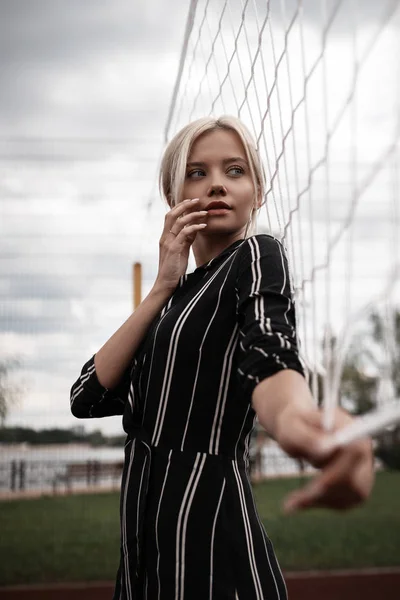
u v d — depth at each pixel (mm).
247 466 1246
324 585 7582
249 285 1082
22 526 8789
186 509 1146
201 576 1127
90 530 8727
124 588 1240
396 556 8328
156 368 1213
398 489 11258
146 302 1350
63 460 9336
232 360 1164
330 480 644
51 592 7133
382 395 919
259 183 1407
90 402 1407
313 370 1074
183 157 1356
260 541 1178
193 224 1349
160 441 1195
